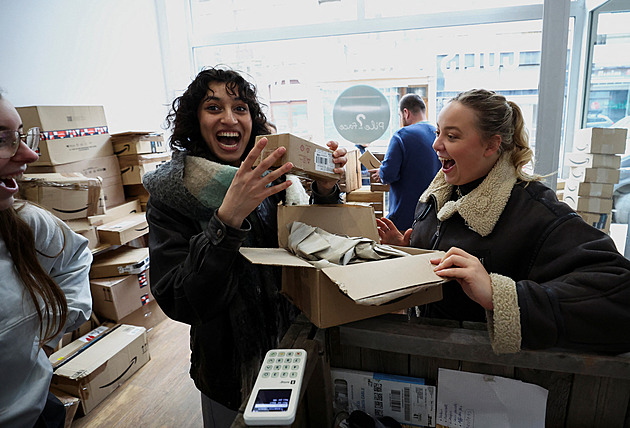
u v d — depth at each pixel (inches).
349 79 128.6
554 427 27.9
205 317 34.5
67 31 97.4
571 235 29.8
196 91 40.0
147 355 89.6
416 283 25.4
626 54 90.1
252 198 29.6
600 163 89.0
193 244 31.7
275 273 41.8
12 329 32.9
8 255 34.0
